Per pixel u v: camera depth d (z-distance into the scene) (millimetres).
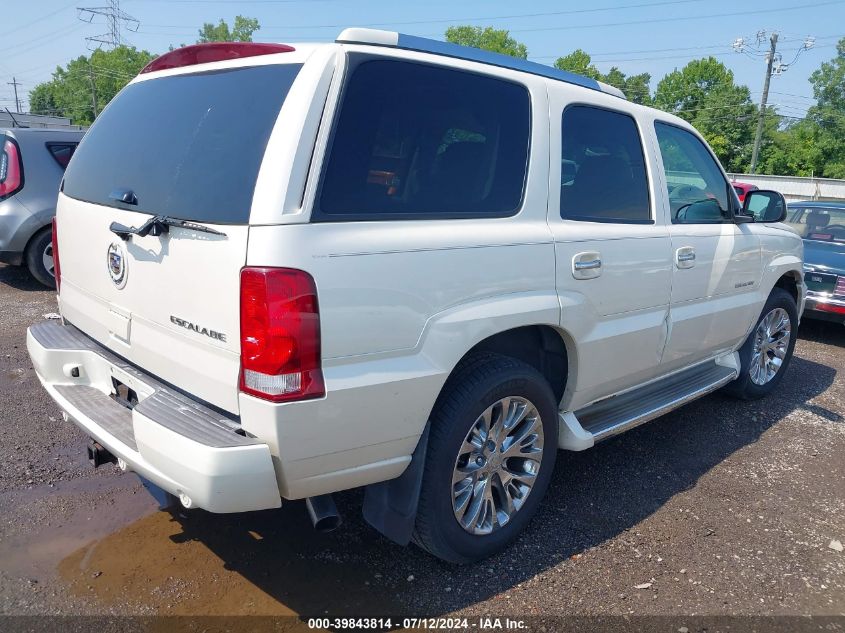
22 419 4297
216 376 2344
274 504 2289
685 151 4199
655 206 3766
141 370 2775
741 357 5078
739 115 60312
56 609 2650
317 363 2250
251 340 2188
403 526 2719
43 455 3852
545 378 3424
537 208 3039
